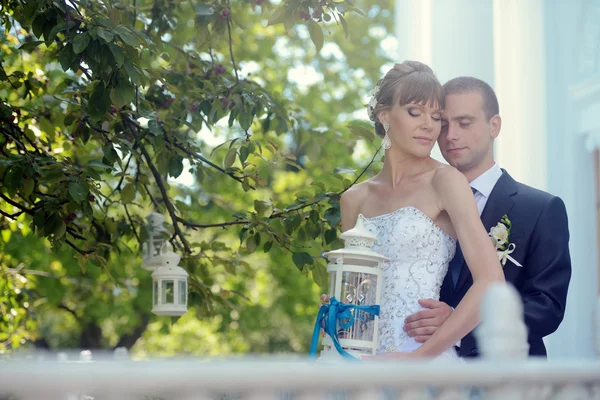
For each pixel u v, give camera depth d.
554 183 5.16
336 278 3.16
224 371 1.58
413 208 3.51
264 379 1.62
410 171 3.62
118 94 4.25
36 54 7.07
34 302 8.00
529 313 3.59
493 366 1.93
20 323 7.46
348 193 3.85
